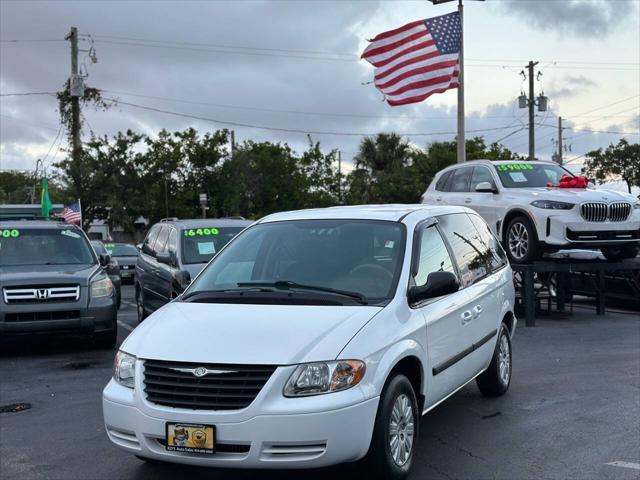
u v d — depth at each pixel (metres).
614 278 14.58
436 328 5.62
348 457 4.54
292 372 4.50
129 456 5.88
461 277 6.46
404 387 5.07
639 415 6.86
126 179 39.66
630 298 14.40
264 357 4.54
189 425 4.51
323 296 5.30
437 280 5.45
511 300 7.77
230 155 45.19
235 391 4.52
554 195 11.99
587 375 8.59
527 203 12.16
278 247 6.01
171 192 42.84
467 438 6.18
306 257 5.82
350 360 4.60
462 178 14.01
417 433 5.29
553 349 10.29
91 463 5.73
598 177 48.75
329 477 5.28
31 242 11.48
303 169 48.72
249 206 47.16
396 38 18.06
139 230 42.34
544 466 5.48
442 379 5.76
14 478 5.43
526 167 13.36
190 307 5.41
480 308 6.70
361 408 4.56
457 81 18.08
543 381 8.29
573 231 11.67
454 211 7.08
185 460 4.57
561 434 6.29
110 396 4.89
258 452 4.43
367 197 46.22
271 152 47.56
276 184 47.41
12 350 11.00
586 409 7.09
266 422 4.41
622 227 11.94
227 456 4.50
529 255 12.27
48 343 11.62
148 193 40.53
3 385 8.61
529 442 6.07
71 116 35.78
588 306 15.89
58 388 8.40
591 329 12.12
